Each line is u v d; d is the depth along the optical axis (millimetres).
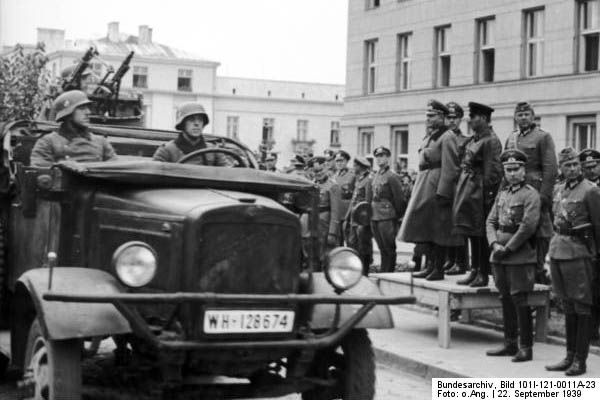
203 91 68875
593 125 25297
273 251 5668
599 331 9352
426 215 9766
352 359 6070
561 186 8172
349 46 34812
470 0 28828
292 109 73062
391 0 32375
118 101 11391
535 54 27062
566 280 7926
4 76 17703
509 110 27516
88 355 5570
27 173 6340
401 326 10867
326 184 14992
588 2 25344
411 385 8219
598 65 25344
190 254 5441
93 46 11211
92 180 6184
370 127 33812
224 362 5590
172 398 5828
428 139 9898
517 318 8883
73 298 5023
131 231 5793
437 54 30625
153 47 68375
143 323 5172
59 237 6336
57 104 7207
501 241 8500
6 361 7520
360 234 14953
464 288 9266
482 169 9414
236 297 5297
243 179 6184
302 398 6574
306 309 5750
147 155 8219
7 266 7418
